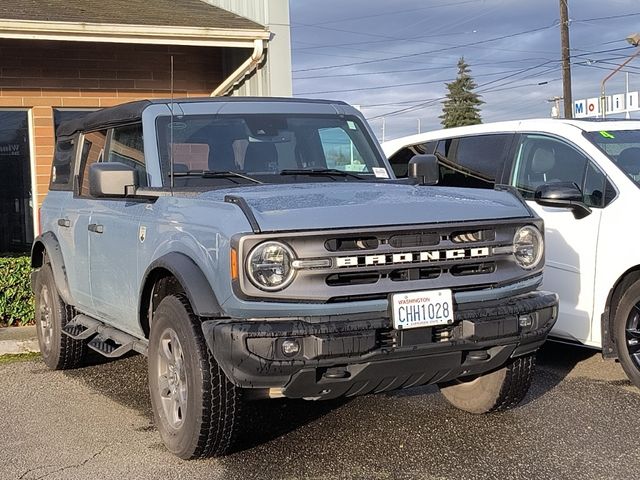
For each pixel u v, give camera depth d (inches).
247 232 156.7
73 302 257.4
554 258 255.4
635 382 231.0
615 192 243.0
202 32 419.8
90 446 195.2
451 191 195.6
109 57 456.4
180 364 179.5
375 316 161.8
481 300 173.5
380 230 161.8
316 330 155.3
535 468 175.5
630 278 237.8
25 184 445.4
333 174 219.3
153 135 212.5
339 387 164.4
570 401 226.5
